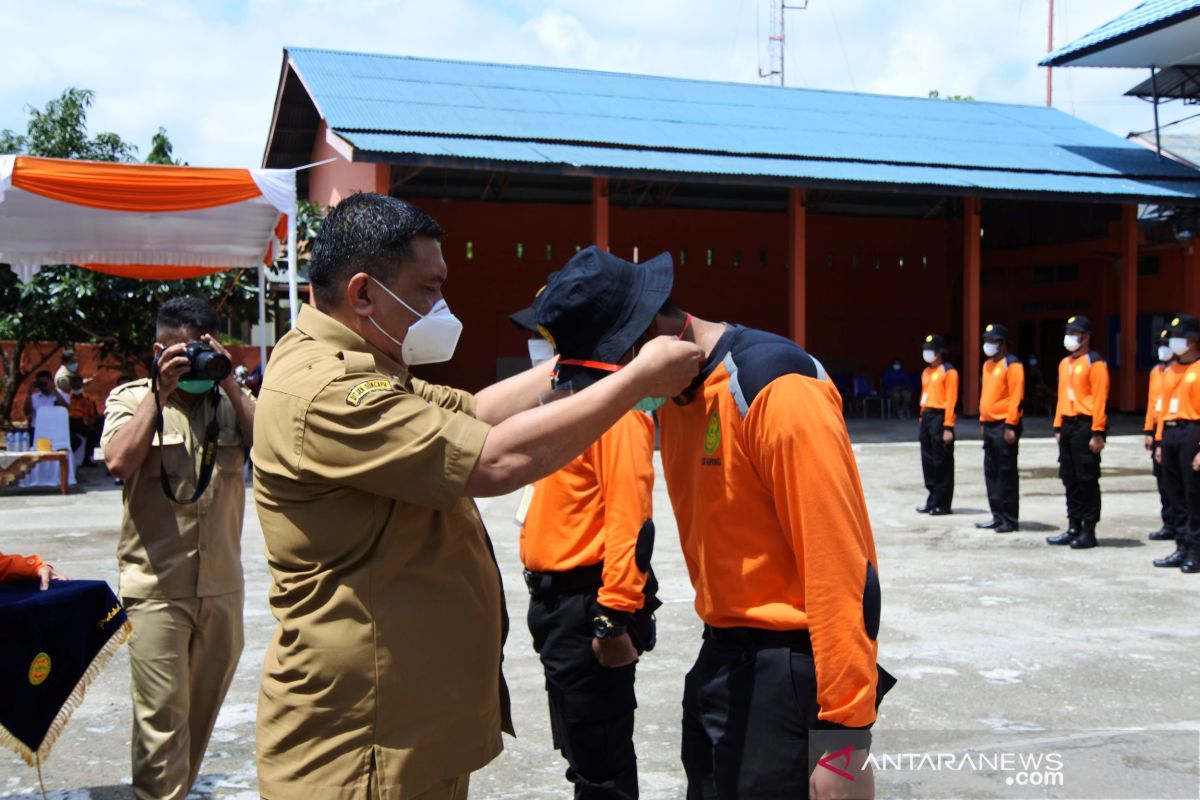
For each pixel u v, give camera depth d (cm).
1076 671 552
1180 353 856
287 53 2031
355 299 211
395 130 1655
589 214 2475
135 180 945
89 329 1560
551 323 227
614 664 326
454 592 211
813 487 208
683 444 242
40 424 1309
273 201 988
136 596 352
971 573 805
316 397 198
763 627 226
